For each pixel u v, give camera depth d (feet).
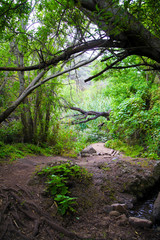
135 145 22.70
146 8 5.79
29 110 22.95
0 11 7.22
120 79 29.84
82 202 9.98
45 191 9.91
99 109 39.68
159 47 6.31
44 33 9.29
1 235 6.70
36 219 7.82
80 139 32.32
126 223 8.77
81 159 21.47
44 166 13.83
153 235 8.04
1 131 20.99
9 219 7.52
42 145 24.20
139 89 27.50
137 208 10.94
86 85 61.11
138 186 12.44
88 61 9.77
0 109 19.51
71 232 7.50
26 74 23.12
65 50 6.82
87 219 8.79
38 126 25.36
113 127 26.94
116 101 30.86
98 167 15.78
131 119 22.67
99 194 11.22
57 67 21.40
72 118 35.45
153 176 13.66
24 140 22.81
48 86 22.31
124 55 6.97
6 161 14.94
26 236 6.86
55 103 22.98
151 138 20.98
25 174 12.39
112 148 25.62
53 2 8.26
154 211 9.50
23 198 9.10
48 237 7.07
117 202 10.93
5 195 9.02
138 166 15.12
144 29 6.17
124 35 6.40
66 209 8.97
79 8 6.31
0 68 6.56
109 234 7.85
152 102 25.16
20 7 7.52
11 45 17.20
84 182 12.05
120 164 15.56
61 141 26.37
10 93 21.26
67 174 11.95
